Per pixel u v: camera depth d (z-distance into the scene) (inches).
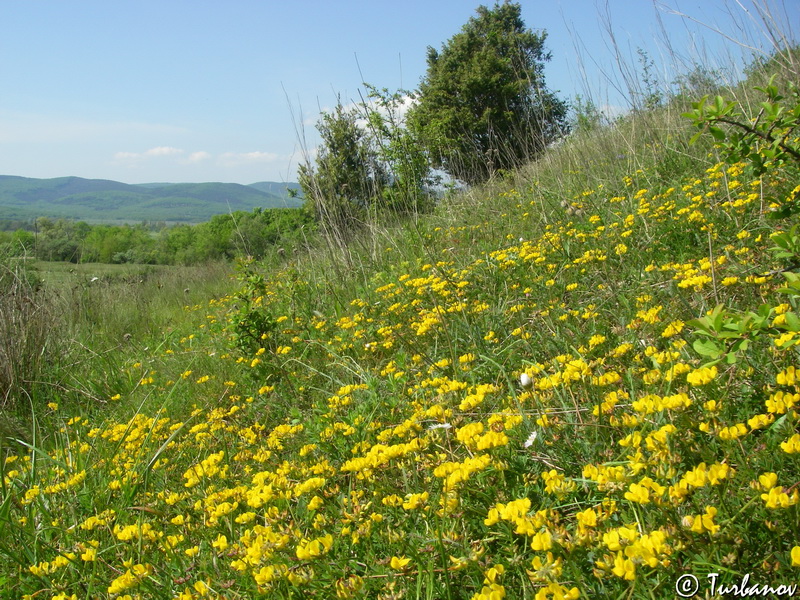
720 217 175.6
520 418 88.4
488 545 69.9
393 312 192.9
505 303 164.7
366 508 77.0
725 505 61.4
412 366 145.9
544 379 98.7
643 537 55.2
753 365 89.3
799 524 55.6
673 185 227.3
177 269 585.6
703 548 56.2
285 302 254.8
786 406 67.2
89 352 279.6
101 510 115.2
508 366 132.7
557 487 69.2
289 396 161.9
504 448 81.8
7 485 133.0
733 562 55.6
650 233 182.9
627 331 127.6
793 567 54.8
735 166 200.7
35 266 375.2
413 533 71.4
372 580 69.4
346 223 304.7
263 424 149.7
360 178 312.7
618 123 302.0
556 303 158.1
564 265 180.5
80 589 92.4
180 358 246.8
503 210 307.9
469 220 312.0
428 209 360.5
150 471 130.9
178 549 92.4
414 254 257.4
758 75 241.3
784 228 143.3
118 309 390.9
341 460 105.1
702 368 74.0
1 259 322.0
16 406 217.5
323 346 181.8
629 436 75.6
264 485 93.0
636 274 161.0
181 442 148.2
